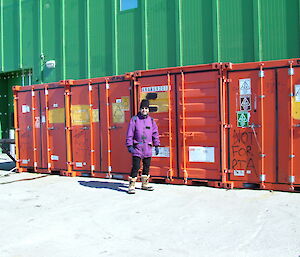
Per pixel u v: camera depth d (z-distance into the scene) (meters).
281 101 6.33
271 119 6.41
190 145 7.07
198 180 7.01
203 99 6.95
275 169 6.40
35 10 15.88
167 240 4.08
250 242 3.94
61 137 8.80
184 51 11.68
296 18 9.91
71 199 6.27
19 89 9.57
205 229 4.44
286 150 6.31
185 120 7.09
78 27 14.44
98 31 13.83
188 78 7.07
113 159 8.06
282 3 10.09
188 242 4.00
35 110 9.28
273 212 5.07
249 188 6.66
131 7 12.91
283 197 5.93
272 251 3.67
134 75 7.57
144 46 12.49
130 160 7.84
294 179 6.26
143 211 5.34
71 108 8.62
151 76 7.45
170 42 11.97
